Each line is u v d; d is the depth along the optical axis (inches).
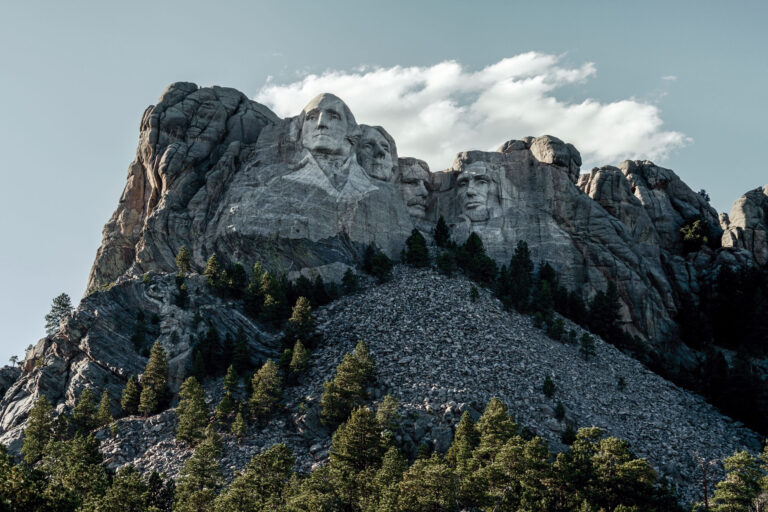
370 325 5236.2
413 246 6122.1
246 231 5949.8
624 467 3599.9
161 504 3799.2
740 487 3705.7
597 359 5447.8
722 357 5659.5
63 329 5383.9
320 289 5649.6
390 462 3715.6
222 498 3565.5
